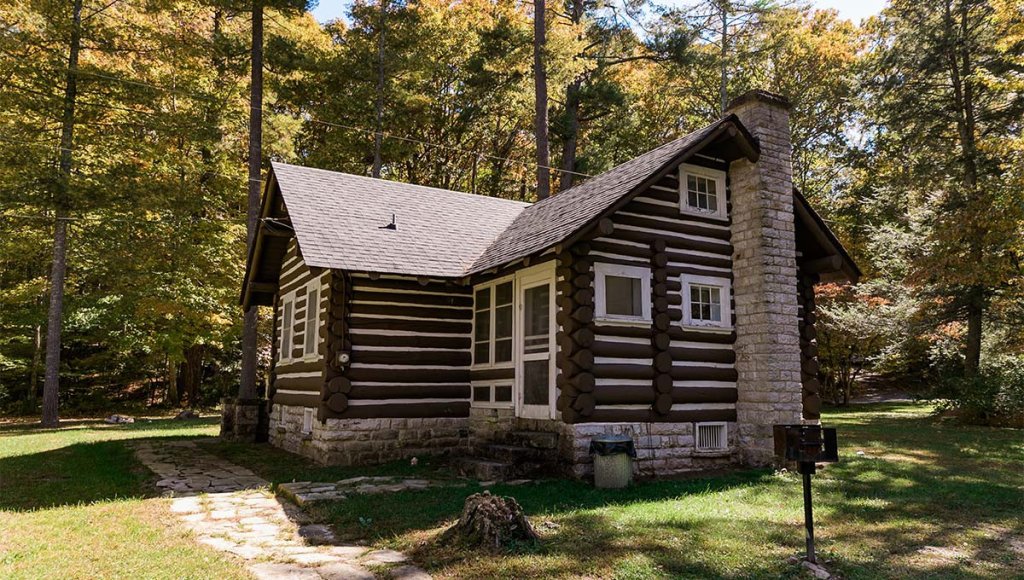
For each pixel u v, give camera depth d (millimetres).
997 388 15859
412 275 10586
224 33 20609
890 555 5410
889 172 22922
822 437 5238
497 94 26531
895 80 19547
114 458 11570
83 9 19609
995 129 18422
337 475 9266
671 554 5254
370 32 24875
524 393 10148
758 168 10508
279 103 24922
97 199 18953
